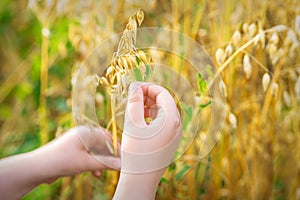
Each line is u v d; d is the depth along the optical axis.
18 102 1.74
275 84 1.22
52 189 1.52
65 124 1.43
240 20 1.32
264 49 1.29
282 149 1.42
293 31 1.24
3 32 2.03
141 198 0.74
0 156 1.63
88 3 1.34
